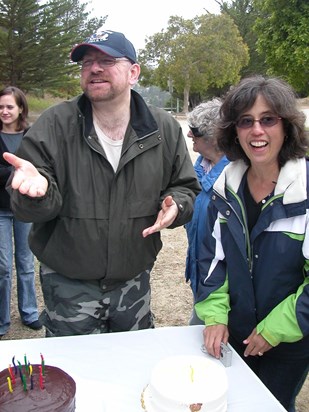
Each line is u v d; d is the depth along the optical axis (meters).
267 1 12.22
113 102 1.68
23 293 3.17
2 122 2.94
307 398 2.54
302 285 1.49
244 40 36.66
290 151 1.47
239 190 1.57
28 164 1.53
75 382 1.19
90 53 1.65
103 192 1.73
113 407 1.18
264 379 1.66
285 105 1.42
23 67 20.45
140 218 1.79
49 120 1.72
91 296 1.81
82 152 1.72
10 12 18.98
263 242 1.51
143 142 1.76
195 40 31.03
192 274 2.15
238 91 1.47
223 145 1.62
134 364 1.37
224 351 1.40
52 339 1.49
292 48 12.15
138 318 1.92
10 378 1.12
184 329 1.58
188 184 1.92
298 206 1.43
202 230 2.03
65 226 1.74
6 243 2.95
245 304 1.59
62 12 20.58
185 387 1.17
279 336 1.44
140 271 1.86
